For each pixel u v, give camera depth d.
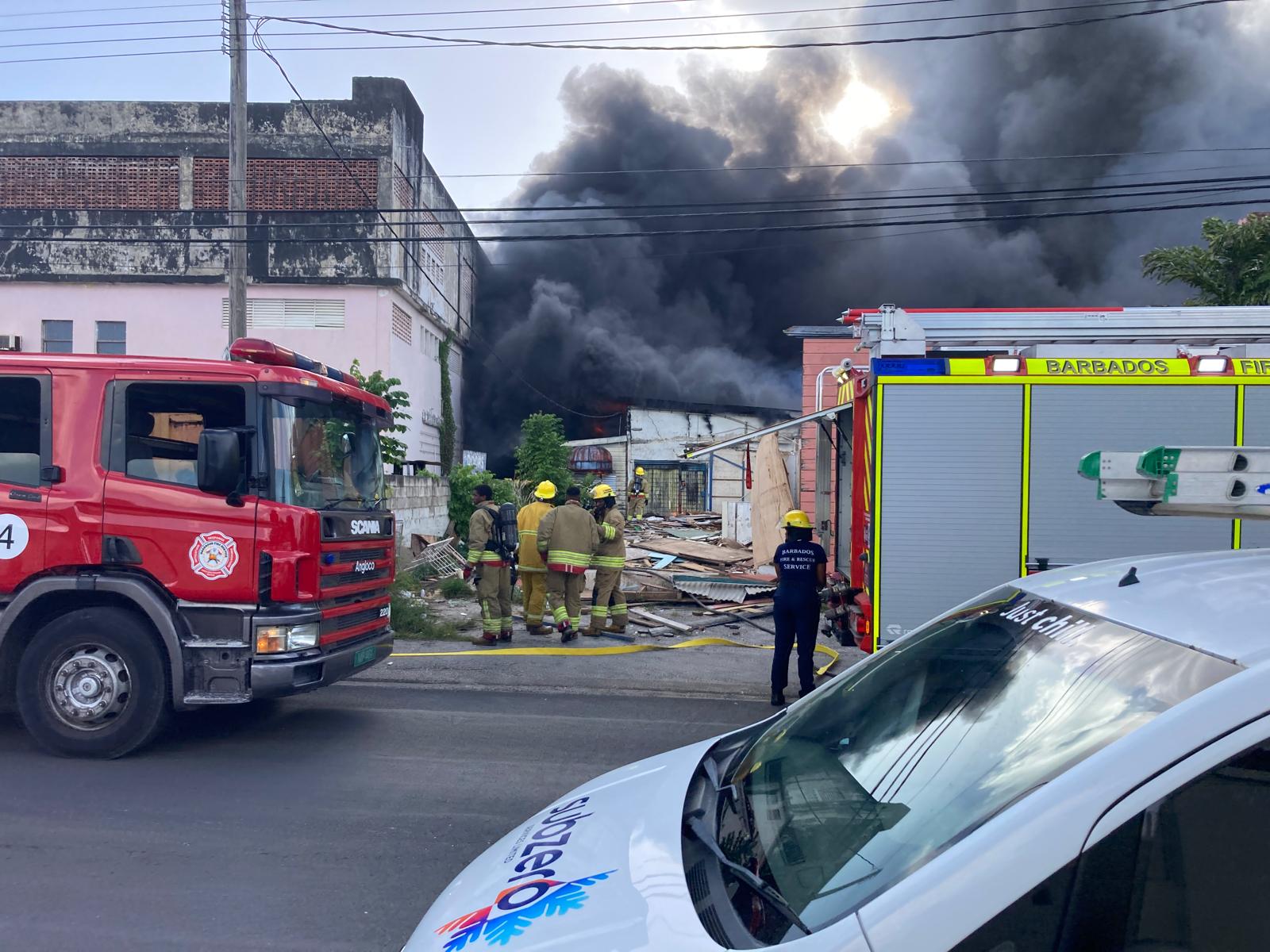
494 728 6.59
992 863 1.39
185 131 24.36
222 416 5.73
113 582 5.53
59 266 24.02
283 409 5.81
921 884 1.42
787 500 13.99
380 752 5.90
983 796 1.61
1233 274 15.60
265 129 24.30
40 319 24.02
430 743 6.16
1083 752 1.52
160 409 5.73
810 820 1.85
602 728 6.68
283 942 3.44
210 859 4.17
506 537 9.88
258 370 5.73
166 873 4.01
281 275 24.06
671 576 12.83
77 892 3.81
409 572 13.88
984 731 1.80
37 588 5.54
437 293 29.70
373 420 6.96
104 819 4.63
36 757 5.61
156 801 4.89
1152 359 6.34
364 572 6.46
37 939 3.43
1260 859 1.36
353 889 3.90
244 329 12.92
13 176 24.47
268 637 5.55
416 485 18.41
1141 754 1.40
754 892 1.66
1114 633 1.78
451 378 32.34
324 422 6.28
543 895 1.88
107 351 24.06
